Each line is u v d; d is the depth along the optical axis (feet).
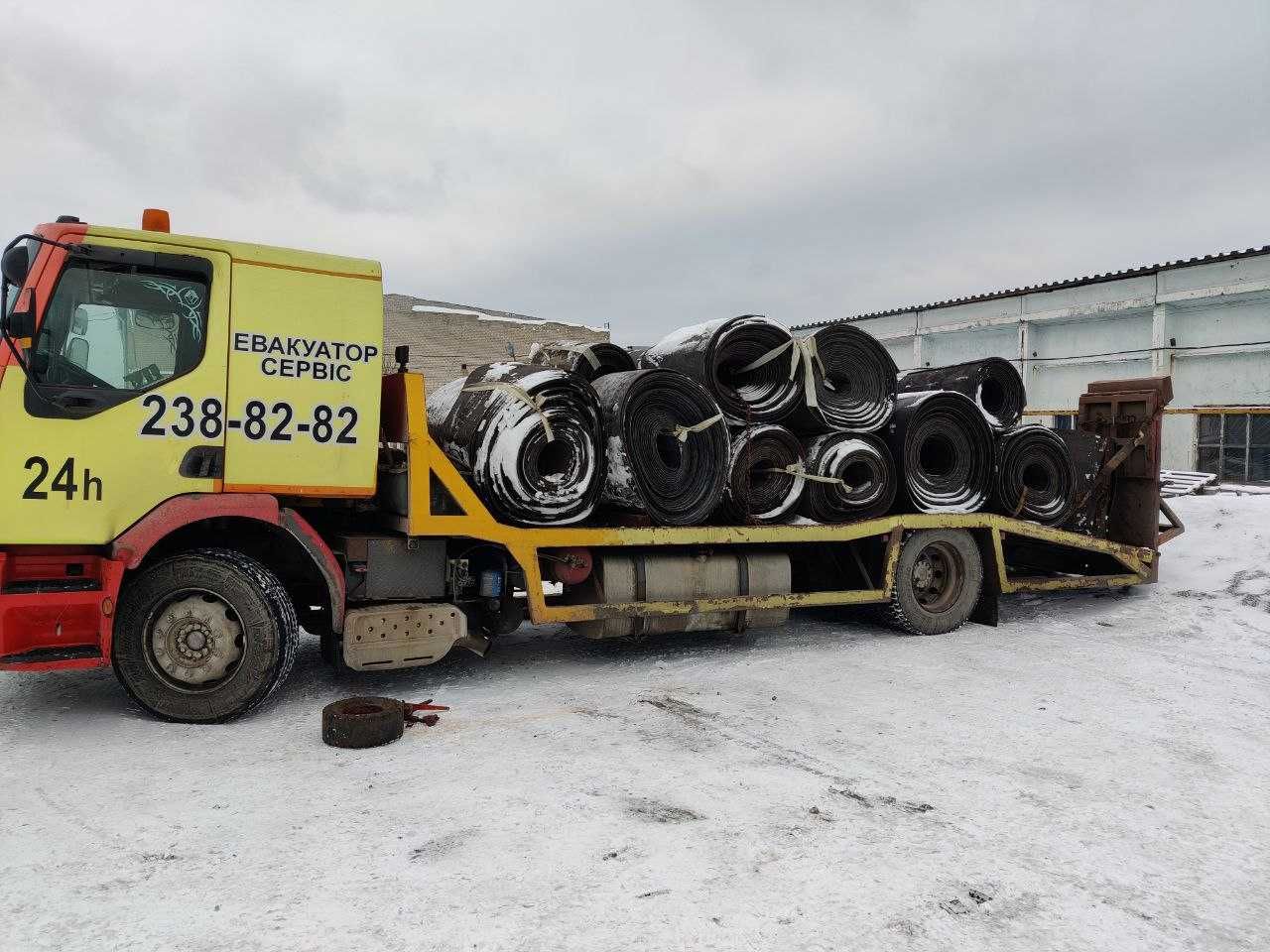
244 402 14.12
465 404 17.83
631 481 17.78
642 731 14.11
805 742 13.75
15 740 13.17
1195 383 61.00
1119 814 11.21
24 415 12.75
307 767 12.26
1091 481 27.30
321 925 8.13
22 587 12.84
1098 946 8.14
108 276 13.46
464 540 17.43
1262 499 36.04
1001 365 25.30
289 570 15.97
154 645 13.93
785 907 8.61
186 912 8.32
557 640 21.09
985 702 16.24
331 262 14.96
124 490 13.32
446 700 15.72
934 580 23.32
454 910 8.43
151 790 11.30
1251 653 21.03
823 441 21.54
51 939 7.83
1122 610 25.80
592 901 8.63
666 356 21.22
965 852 9.98
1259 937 8.40
